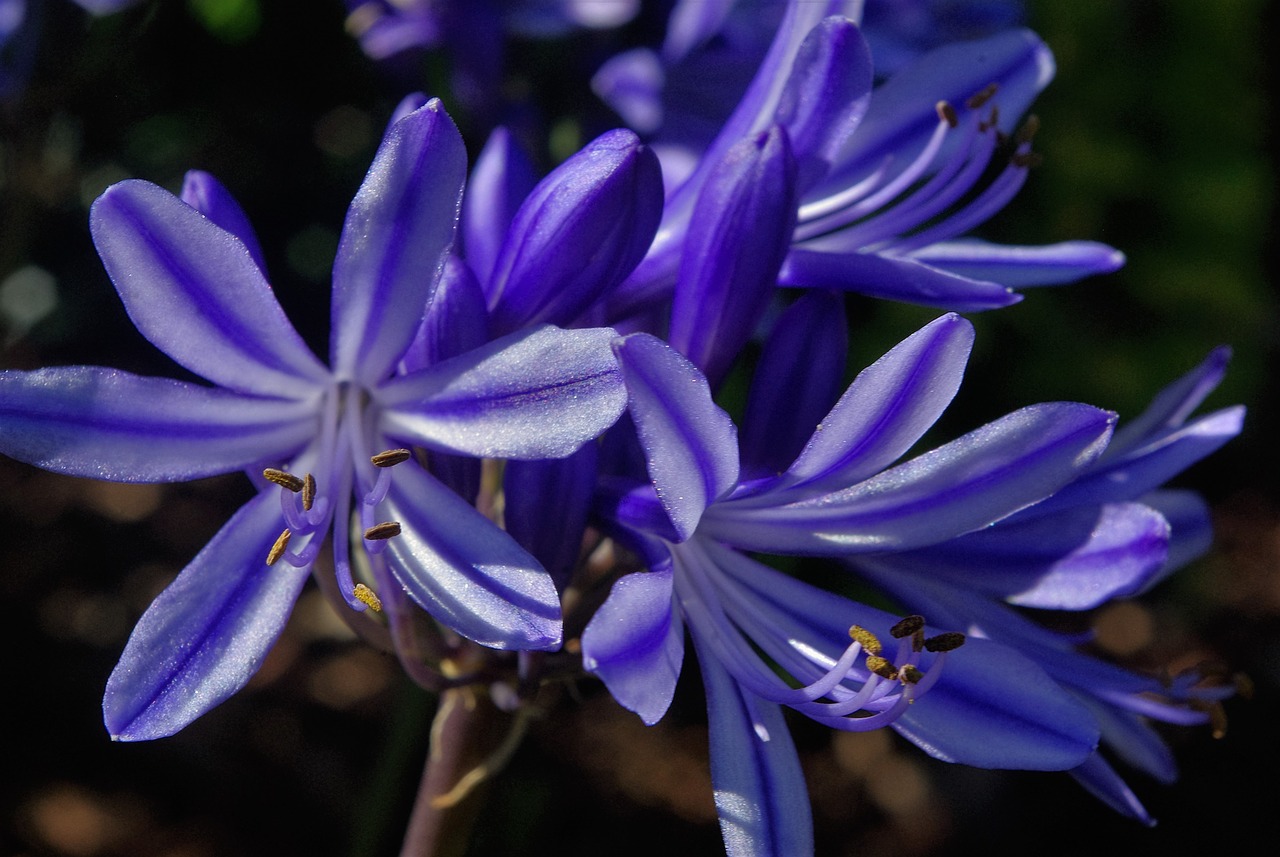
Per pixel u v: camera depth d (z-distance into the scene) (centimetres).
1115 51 49
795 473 21
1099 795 23
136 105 46
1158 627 54
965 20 34
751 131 23
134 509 49
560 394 20
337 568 21
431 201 20
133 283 20
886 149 24
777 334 22
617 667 19
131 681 20
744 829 20
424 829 24
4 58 34
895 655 22
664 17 35
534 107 34
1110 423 21
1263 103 53
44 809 40
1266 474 63
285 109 49
